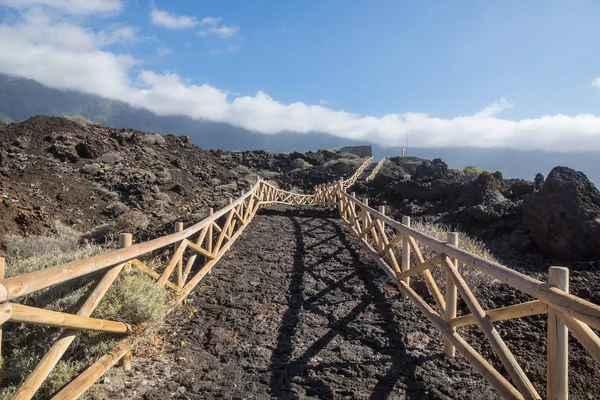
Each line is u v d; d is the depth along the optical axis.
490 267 3.34
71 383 3.13
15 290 2.36
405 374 4.15
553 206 8.88
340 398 3.72
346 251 9.73
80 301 3.42
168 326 5.22
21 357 3.36
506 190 13.88
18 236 15.82
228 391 3.78
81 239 17.25
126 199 26.12
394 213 15.41
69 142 31.14
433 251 7.89
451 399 3.72
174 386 3.79
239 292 6.74
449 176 33.41
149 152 36.94
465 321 3.93
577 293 6.71
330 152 65.25
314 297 6.54
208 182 36.16
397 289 6.75
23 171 25.05
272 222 14.41
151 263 6.88
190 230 6.52
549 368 2.53
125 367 3.97
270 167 56.44
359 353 4.62
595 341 2.11
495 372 3.24
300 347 4.77
